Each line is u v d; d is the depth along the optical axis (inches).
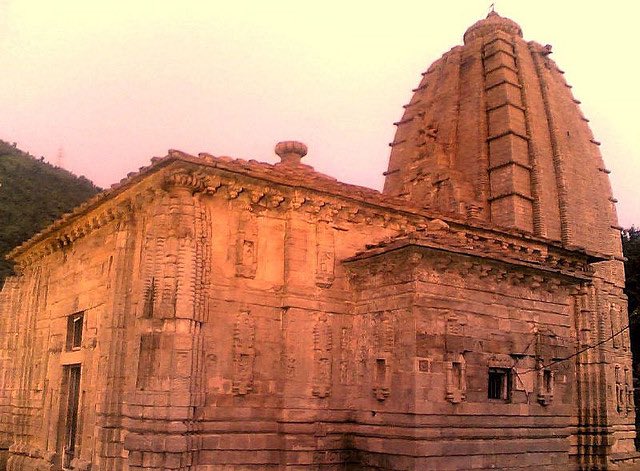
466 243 822.5
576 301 1192.8
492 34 1529.3
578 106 1576.0
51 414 1024.2
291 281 802.8
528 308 868.0
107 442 766.5
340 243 862.5
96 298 924.6
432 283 777.6
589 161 1494.8
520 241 1037.8
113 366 791.7
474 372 788.0
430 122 1521.9
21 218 2817.4
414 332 749.3
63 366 1024.2
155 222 751.7
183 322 709.3
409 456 720.3
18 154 3750.0
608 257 1154.0
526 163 1364.4
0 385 1288.1
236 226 793.6
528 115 1416.1
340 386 814.5
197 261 735.1
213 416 729.0
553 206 1364.4
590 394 1184.2
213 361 742.5
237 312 772.0
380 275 816.9
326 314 823.7
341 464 790.5
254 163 829.2
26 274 1309.1
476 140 1411.2
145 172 765.3
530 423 834.8
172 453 676.1
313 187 818.8
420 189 1419.8
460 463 749.3
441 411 747.4
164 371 695.7
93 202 896.9
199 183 753.6
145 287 736.3
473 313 804.6
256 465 743.7
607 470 1167.0
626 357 1360.7
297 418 768.3
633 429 1337.4
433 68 1656.0
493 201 1342.3
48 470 958.4
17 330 1304.1
